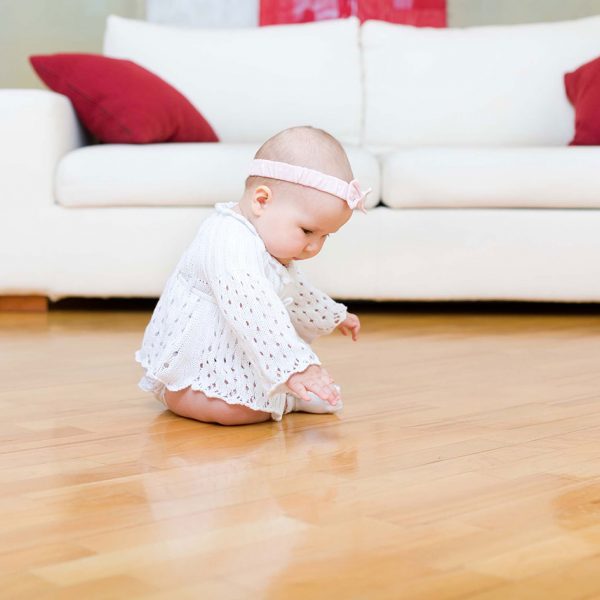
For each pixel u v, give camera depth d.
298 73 3.48
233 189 2.86
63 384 1.84
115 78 3.04
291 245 1.46
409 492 1.14
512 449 1.34
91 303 3.20
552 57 3.48
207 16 4.20
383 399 1.70
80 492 1.15
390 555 0.93
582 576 0.88
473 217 2.86
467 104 3.47
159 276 2.90
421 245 2.87
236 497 1.13
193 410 1.52
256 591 0.85
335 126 3.48
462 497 1.12
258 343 1.41
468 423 1.51
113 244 2.89
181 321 1.51
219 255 1.44
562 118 3.44
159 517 1.05
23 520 1.05
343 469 1.25
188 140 3.14
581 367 2.02
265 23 4.12
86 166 2.86
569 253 2.86
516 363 2.07
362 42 3.59
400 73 3.51
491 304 3.18
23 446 1.38
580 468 1.25
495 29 3.57
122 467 1.26
